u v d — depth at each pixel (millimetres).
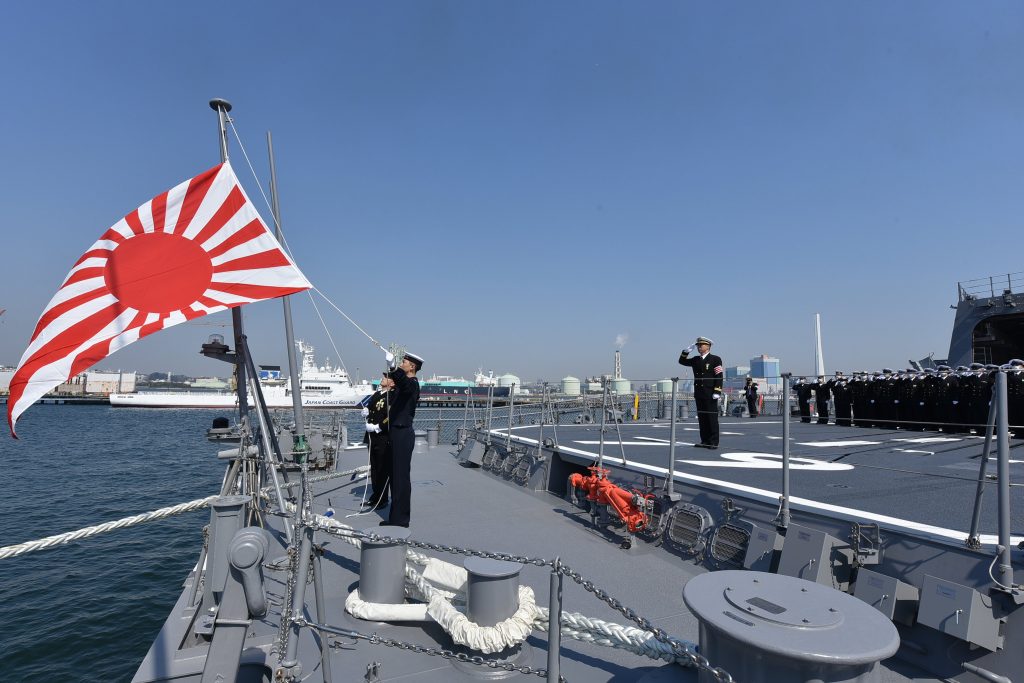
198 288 3768
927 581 3082
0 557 3564
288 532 3686
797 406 17875
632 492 5695
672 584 4406
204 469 29094
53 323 3539
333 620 3783
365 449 13469
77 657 9266
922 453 8328
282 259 3857
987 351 16781
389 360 5621
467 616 3342
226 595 2535
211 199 3891
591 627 3299
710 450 8711
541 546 5391
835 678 1940
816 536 3617
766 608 2227
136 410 89250
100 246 3707
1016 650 2705
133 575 12789
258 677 3057
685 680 2787
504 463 9219
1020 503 4754
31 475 27250
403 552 3912
